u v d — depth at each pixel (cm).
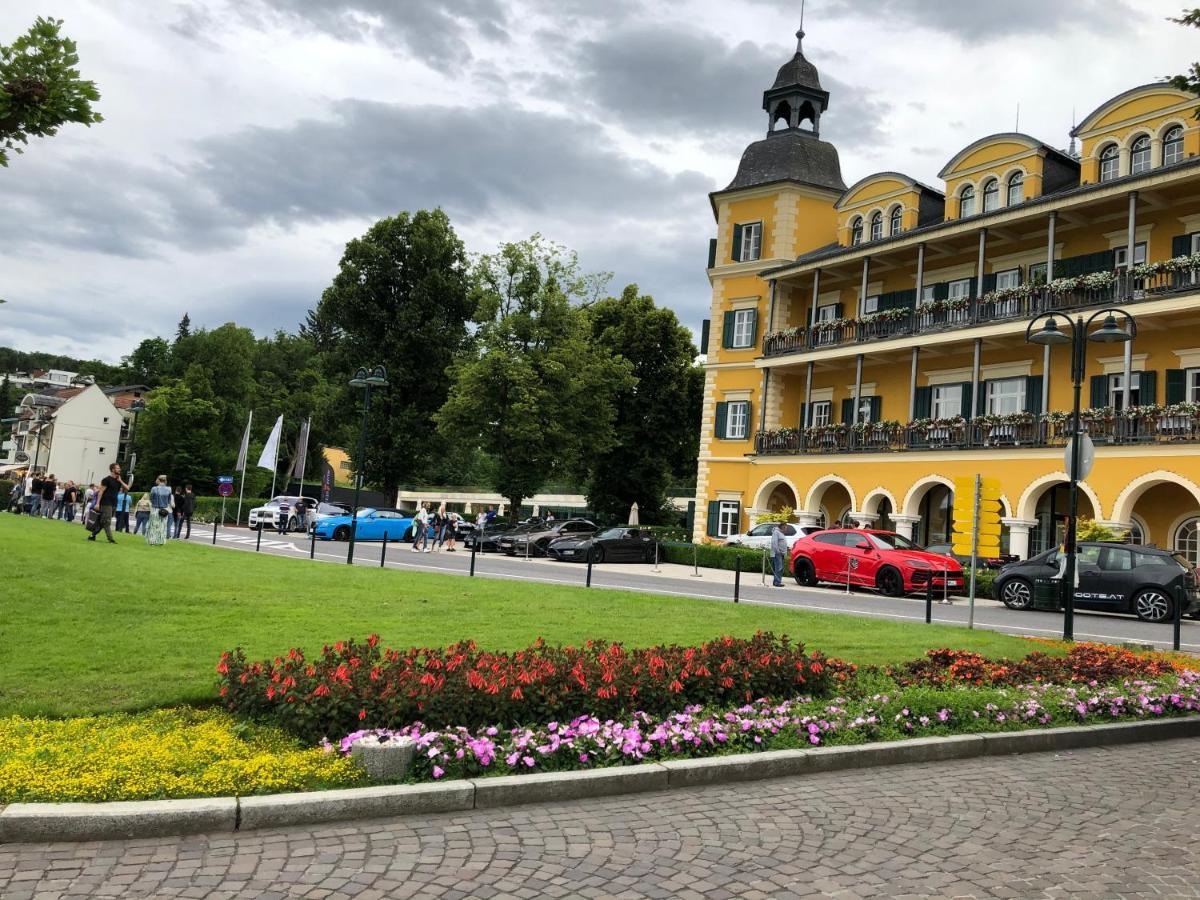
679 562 3244
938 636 1274
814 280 3516
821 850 506
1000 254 3062
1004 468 2689
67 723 642
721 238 3903
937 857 499
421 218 4947
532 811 561
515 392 4088
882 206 3428
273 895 419
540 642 822
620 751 641
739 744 686
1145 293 2464
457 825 529
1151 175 2452
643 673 746
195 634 968
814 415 3675
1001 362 2973
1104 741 830
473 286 4375
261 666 722
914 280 3359
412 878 446
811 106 3966
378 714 631
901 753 721
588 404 4309
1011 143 3000
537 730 652
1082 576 1919
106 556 1678
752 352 3744
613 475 4994
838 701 812
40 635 920
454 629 1082
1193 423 2300
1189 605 1803
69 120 628
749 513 3591
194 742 602
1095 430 2500
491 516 4375
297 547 2869
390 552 2908
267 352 9556
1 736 597
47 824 471
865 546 2289
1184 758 782
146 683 750
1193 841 539
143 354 10906
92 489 2898
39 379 14275
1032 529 2870
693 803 591
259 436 8069
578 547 3138
